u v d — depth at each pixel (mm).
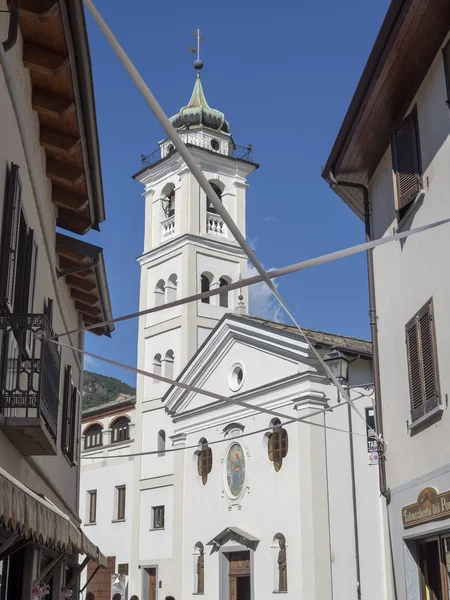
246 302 45406
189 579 34156
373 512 28891
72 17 9242
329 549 28297
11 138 9188
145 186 49125
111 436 45094
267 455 31422
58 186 13680
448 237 11609
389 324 14617
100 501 44250
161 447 41250
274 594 29391
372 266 15773
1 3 8797
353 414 29688
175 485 36375
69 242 15273
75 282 17141
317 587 27719
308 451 29188
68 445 16234
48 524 7766
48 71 10266
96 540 43594
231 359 34625
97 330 20453
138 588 38781
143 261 47469
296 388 30547
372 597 28062
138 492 41125
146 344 45250
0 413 9023
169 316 44500
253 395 32750
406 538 13195
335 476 29188
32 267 10570
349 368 29469
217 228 46156
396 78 12797
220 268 45344
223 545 32469
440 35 11797
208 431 35188
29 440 9727
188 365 36906
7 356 9062
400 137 13711
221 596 31891
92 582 41438
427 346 12359
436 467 12008
